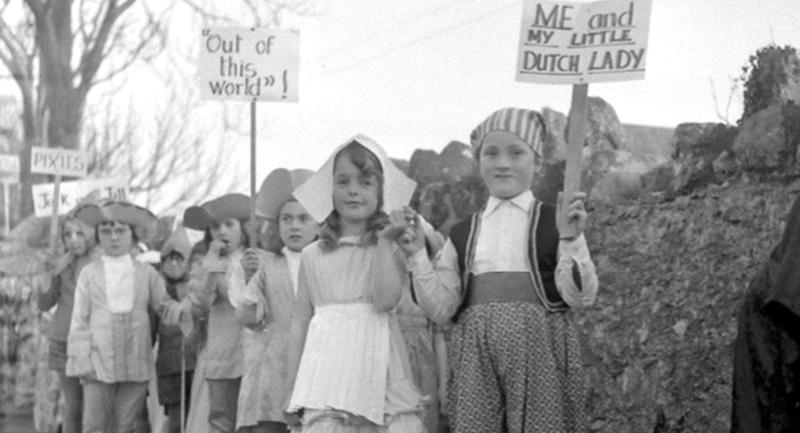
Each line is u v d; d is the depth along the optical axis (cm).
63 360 1020
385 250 669
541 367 650
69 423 1022
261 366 862
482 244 667
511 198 672
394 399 670
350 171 679
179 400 1017
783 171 792
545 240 658
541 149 686
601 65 667
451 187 1012
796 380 616
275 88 833
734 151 827
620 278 889
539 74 675
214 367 923
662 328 852
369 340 670
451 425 668
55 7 1820
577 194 642
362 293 675
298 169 862
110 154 1797
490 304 658
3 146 1797
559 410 649
